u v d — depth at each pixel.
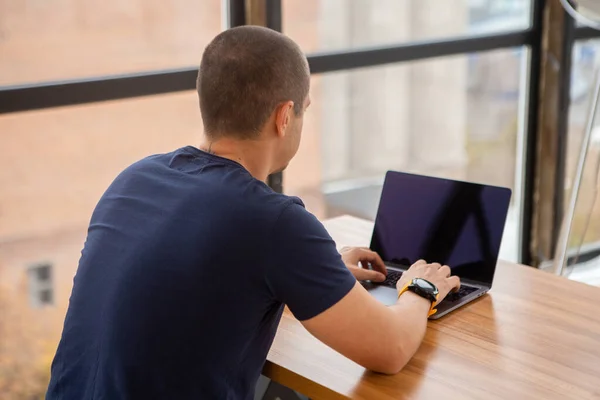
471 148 3.75
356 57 2.87
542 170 3.64
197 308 1.29
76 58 2.54
